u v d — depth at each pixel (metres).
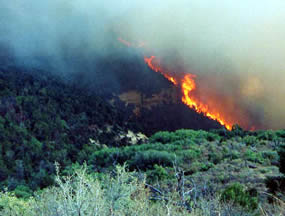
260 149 22.69
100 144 77.69
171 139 35.69
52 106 89.69
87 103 110.56
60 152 54.28
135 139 96.44
